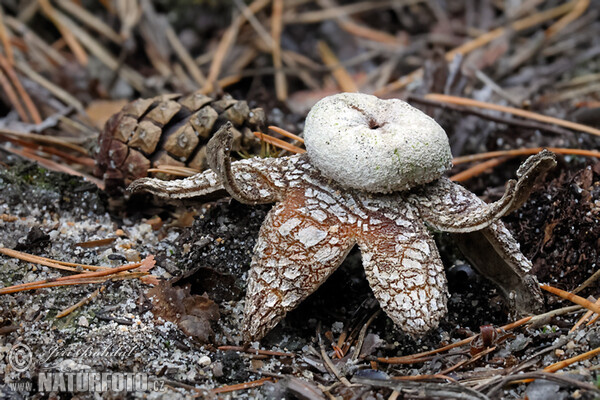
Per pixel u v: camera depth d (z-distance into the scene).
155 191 0.24
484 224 0.23
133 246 0.26
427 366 0.24
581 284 0.25
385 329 0.24
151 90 0.34
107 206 0.27
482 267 0.25
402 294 0.23
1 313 0.24
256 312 0.23
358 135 0.23
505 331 0.24
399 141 0.23
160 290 0.24
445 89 0.31
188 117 0.26
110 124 0.26
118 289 0.24
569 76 0.36
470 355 0.24
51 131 0.31
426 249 0.23
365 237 0.23
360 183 0.23
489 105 0.29
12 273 0.25
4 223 0.26
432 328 0.23
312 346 0.24
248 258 0.25
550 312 0.24
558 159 0.28
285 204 0.24
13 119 0.31
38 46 0.37
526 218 0.26
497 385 0.23
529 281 0.24
